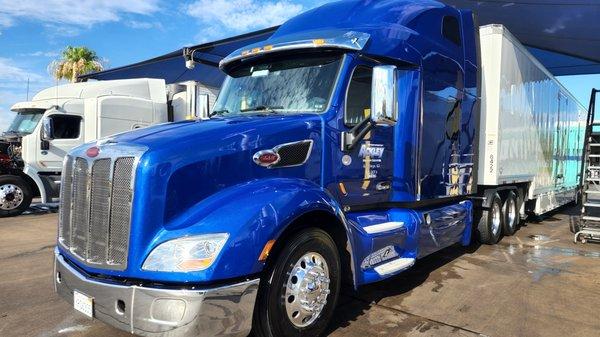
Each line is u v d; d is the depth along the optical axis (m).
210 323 3.08
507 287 5.66
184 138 3.46
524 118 9.12
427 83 5.59
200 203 3.38
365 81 4.66
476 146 7.12
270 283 3.45
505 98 7.92
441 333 4.21
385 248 4.74
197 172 3.38
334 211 3.89
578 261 7.14
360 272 4.31
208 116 5.03
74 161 3.70
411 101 5.26
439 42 5.94
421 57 5.44
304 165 4.05
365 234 4.38
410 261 5.04
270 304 3.45
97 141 3.74
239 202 3.36
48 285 5.58
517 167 8.84
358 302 5.00
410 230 5.17
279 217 3.40
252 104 4.76
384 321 4.47
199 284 3.07
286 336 3.57
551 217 13.02
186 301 3.01
